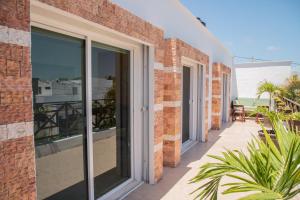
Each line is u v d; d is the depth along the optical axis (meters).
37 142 2.18
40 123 2.18
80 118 2.59
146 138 3.57
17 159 1.49
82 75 2.57
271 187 1.56
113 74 3.12
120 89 3.28
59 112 2.35
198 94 6.25
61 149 2.40
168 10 4.39
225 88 10.09
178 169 4.23
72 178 2.55
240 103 12.52
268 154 1.71
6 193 1.44
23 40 1.48
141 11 3.40
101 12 2.24
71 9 1.90
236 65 13.41
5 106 1.41
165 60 4.21
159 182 3.65
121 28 2.57
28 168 1.55
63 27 2.24
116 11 2.47
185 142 5.94
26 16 1.49
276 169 1.70
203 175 1.77
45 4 1.69
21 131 1.50
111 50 3.06
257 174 1.63
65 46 2.37
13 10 1.42
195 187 3.46
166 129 4.34
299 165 1.54
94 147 2.85
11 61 1.42
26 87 1.52
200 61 5.72
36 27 2.07
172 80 4.20
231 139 6.70
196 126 6.36
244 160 1.81
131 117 3.51
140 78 3.49
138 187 3.45
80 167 2.63
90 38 2.59
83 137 2.64
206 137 6.46
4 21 1.38
